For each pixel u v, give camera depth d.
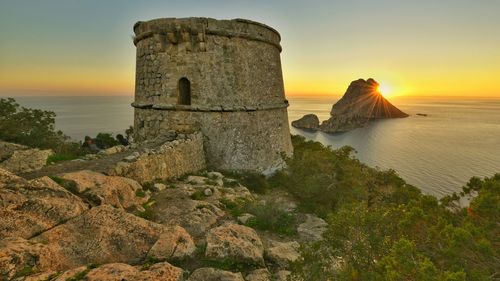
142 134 18.12
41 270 4.88
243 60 17.33
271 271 6.75
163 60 17.00
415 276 4.10
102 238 6.28
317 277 5.53
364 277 4.91
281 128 20.86
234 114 16.98
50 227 6.18
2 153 10.19
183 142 14.22
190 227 8.19
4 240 5.15
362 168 18.81
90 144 25.34
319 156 16.25
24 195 6.50
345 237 5.99
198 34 16.05
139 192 9.55
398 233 5.70
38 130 18.52
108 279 4.64
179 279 5.14
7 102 18.77
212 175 14.59
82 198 7.53
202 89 16.52
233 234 7.46
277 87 20.47
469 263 4.43
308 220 11.14
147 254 6.22
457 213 6.00
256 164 17.67
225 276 5.71
